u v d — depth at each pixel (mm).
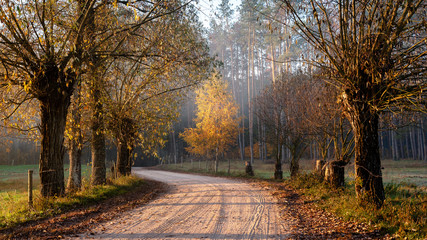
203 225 7293
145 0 13453
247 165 25781
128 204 11031
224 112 31203
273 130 20766
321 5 7691
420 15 6680
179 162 66750
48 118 10609
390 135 53406
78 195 11375
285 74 19438
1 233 6793
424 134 51094
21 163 53656
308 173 15391
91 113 13891
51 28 9805
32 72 10000
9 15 9297
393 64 7039
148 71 15258
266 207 9664
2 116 10945
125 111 14992
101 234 6605
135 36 13719
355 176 7859
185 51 14680
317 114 13305
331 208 8578
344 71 7902
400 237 5496
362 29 7336
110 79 15133
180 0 14281
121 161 20797
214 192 13969
